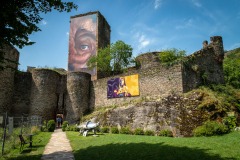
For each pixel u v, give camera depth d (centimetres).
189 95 1773
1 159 947
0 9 816
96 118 2331
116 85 2523
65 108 2834
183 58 2188
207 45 2527
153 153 929
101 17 3956
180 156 857
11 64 2714
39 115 2706
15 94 2828
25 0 891
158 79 2139
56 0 930
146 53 3206
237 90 2252
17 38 919
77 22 3941
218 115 1555
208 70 2345
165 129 1641
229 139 1131
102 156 944
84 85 2853
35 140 1503
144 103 1952
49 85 2864
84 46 3766
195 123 1543
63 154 1055
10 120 1129
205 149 949
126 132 1788
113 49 3356
